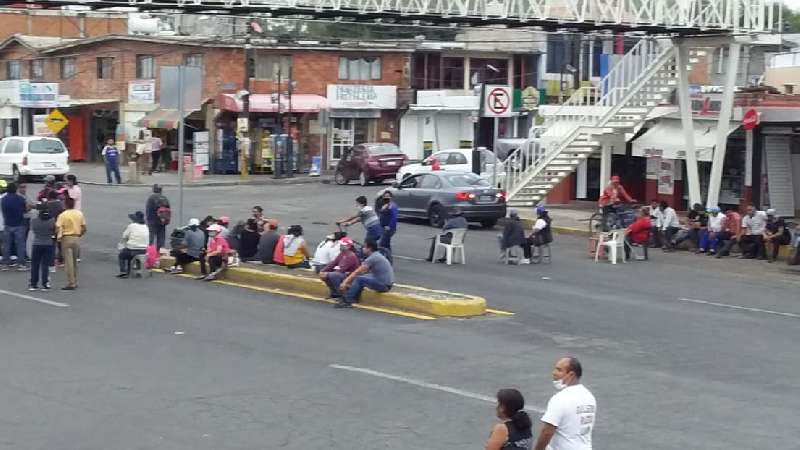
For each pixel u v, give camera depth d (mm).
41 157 48000
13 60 67375
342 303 20672
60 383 14742
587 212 38188
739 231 29406
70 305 20625
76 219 22422
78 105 61562
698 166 38438
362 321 19312
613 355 16844
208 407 13594
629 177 41375
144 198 42125
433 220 34469
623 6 31484
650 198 39688
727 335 18594
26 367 15656
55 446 11938
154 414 13258
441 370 15656
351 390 14469
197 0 25797
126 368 15641
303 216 36656
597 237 28781
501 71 64750
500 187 39250
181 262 24750
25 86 64125
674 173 38875
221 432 12547
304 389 14508
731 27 33094
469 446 12055
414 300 20281
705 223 30297
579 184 42219
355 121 60188
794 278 26078
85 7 26750
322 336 17984
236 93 55594
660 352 17094
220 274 23797
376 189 47688
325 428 12727
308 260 24219
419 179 35219
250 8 26547
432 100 61375
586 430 9359
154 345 17188
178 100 26125
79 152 63875
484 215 34031
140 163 53438
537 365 16047
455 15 28781
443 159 47062
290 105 54656
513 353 16844
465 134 63875
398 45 60531
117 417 13125
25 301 21000
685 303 21953
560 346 17438
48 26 71000
